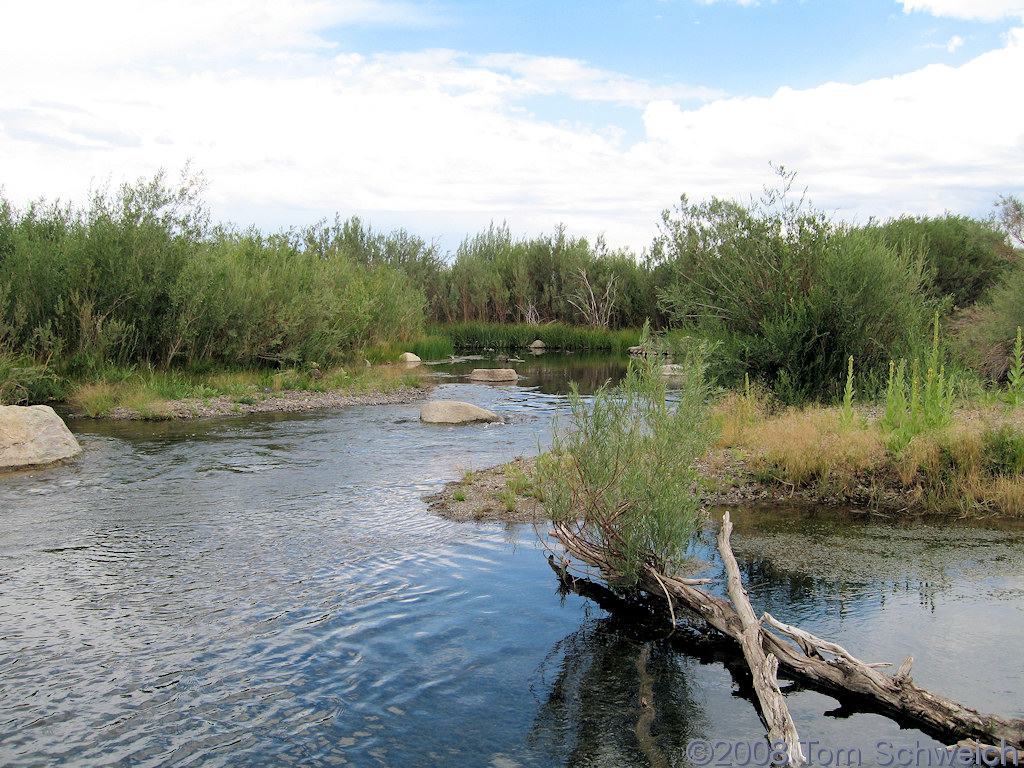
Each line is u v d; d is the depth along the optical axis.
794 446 9.12
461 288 44.44
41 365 15.82
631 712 4.23
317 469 10.42
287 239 25.48
